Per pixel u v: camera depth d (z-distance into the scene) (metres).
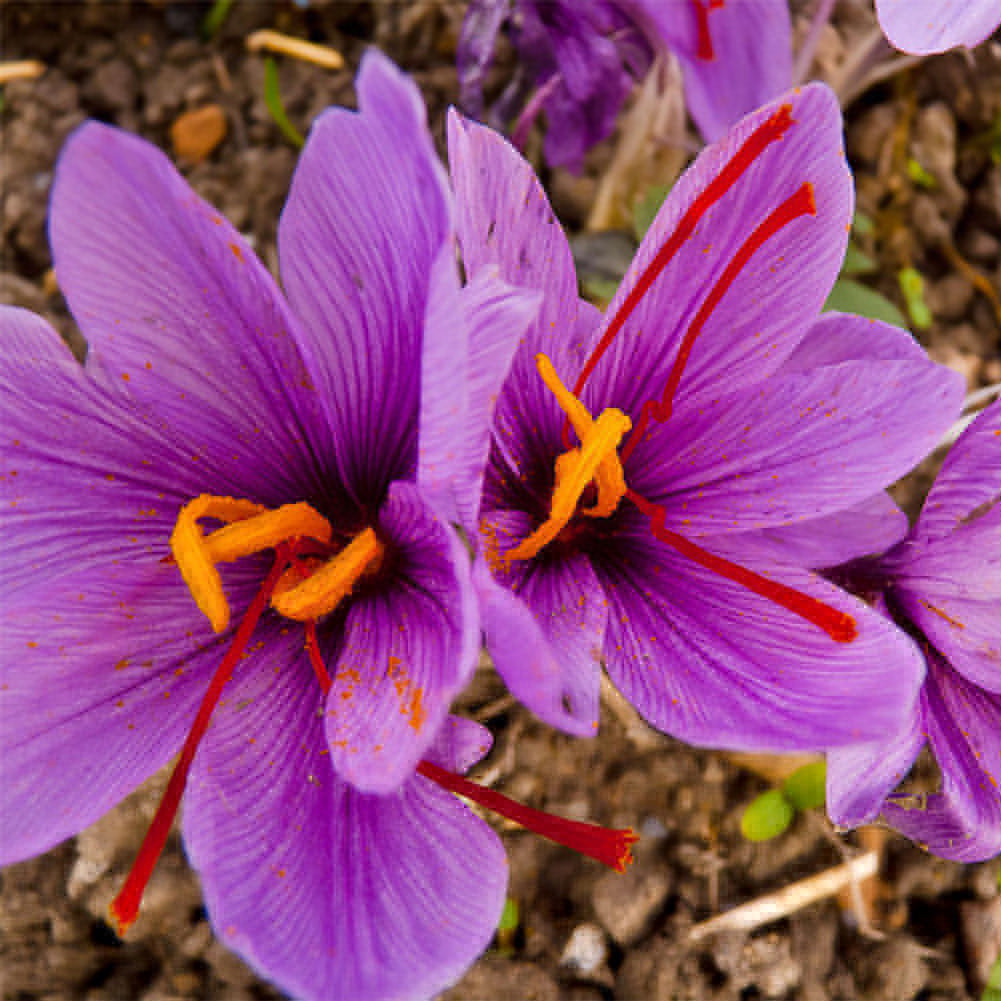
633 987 0.19
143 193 0.14
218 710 0.15
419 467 0.14
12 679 0.15
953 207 0.24
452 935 0.14
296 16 0.25
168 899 0.19
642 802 0.20
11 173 0.24
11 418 0.15
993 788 0.16
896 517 0.16
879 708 0.14
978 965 0.20
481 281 0.14
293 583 0.16
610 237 0.23
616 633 0.16
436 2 0.24
